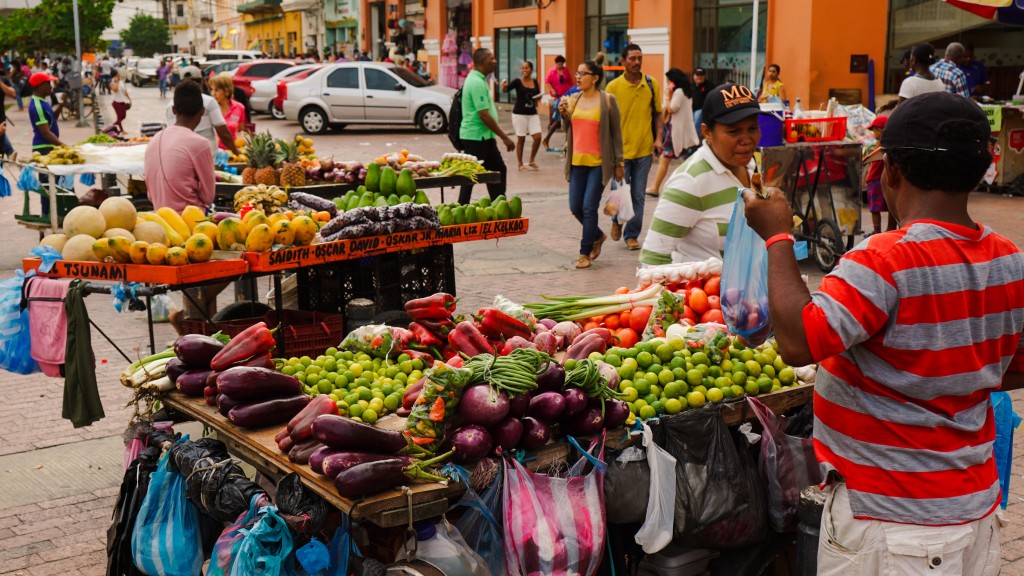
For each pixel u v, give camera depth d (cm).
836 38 1716
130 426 371
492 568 306
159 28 10462
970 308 223
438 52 3488
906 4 1725
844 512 240
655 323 400
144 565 335
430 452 294
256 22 6906
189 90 669
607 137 944
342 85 2398
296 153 920
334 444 286
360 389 342
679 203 421
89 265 466
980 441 235
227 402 330
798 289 225
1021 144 1306
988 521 238
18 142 2252
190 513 338
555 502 304
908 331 221
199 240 477
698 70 1603
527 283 915
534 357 312
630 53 1028
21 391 645
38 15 4409
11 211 1365
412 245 600
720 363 360
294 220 530
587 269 977
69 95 3225
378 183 770
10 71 3597
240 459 363
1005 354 236
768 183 933
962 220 229
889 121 233
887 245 222
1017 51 1683
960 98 227
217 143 1035
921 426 228
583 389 321
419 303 399
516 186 1555
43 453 540
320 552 278
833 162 950
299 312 575
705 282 423
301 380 355
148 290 464
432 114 2431
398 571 290
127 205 488
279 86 2425
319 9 5316
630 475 320
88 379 442
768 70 1753
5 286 457
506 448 302
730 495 327
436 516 304
